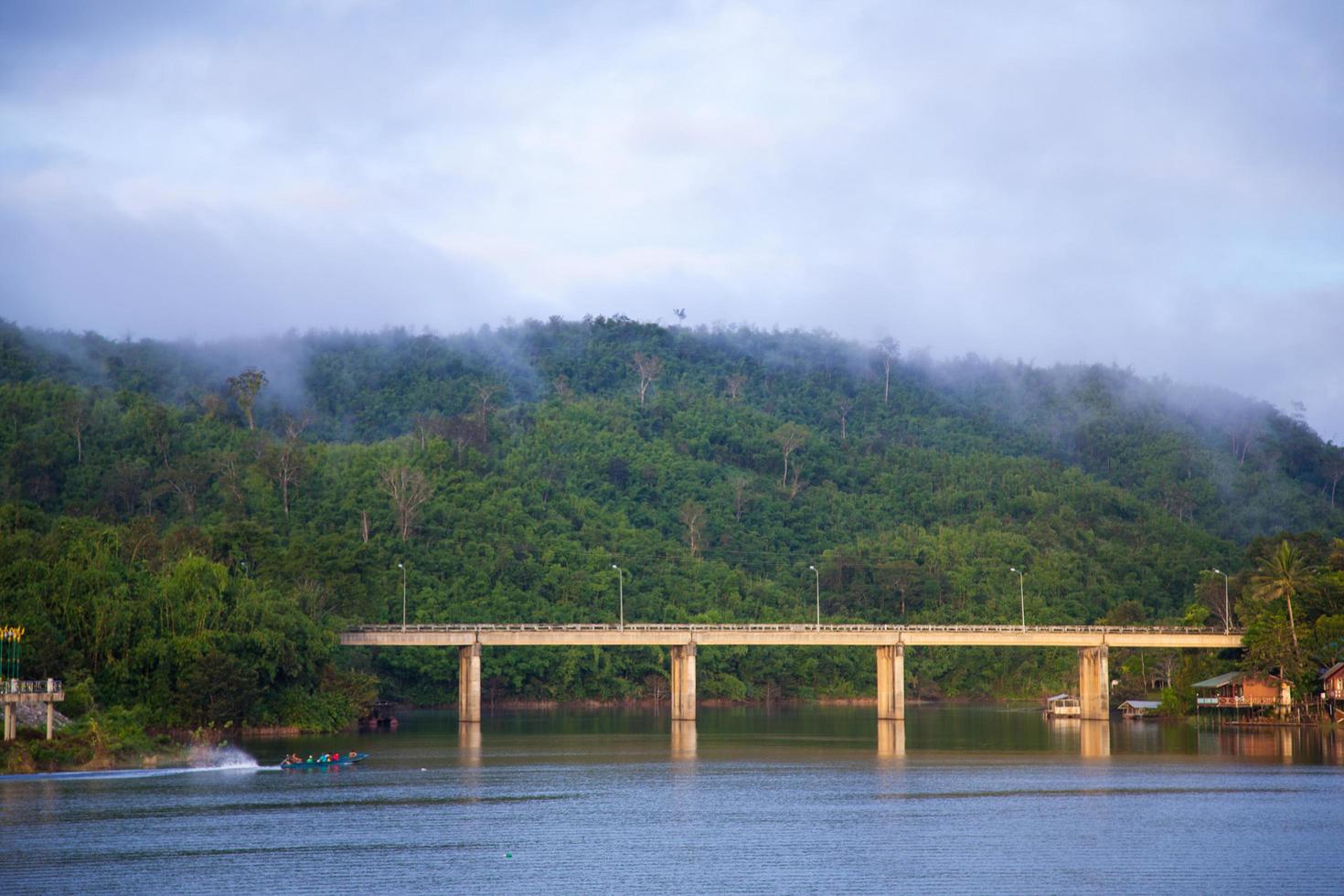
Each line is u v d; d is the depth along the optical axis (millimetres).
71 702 131250
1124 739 164125
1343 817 95875
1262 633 188000
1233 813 98062
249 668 151125
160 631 149250
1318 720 186125
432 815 97188
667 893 73188
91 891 73188
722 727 192250
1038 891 73688
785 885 74938
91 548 160375
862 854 83000
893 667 193750
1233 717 196500
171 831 89562
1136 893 73312
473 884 75062
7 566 147500
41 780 113125
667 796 107250
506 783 115750
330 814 97250
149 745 129625
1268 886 74750
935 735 172875
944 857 82250
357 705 176000
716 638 191000
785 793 109250
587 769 127062
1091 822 94188
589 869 78938
